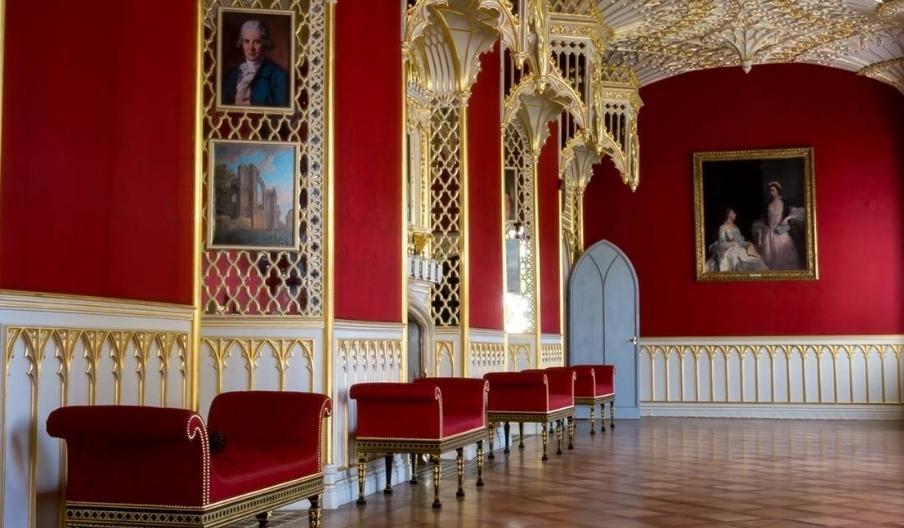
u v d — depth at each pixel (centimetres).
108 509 452
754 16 1459
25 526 447
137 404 540
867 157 1684
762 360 1711
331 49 728
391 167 855
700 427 1491
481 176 1113
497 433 1170
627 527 629
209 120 721
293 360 711
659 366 1755
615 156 1434
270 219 719
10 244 441
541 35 1002
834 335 1678
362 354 779
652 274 1767
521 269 1340
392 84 859
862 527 630
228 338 705
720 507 711
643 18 1446
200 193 624
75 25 494
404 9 879
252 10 725
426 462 959
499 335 1170
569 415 1150
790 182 1711
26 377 450
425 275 974
